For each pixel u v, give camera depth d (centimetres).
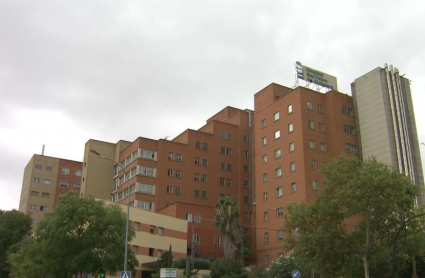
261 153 7444
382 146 6825
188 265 3950
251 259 7844
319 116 7019
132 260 4159
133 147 8481
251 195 8731
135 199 7850
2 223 8844
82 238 3959
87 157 9181
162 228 6750
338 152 6825
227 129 9162
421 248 4003
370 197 3384
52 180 12006
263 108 7662
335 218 3634
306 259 3662
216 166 8781
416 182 6875
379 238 3588
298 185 6519
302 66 7938
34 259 4159
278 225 6681
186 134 8744
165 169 8262
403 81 7500
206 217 7625
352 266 3603
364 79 7362
